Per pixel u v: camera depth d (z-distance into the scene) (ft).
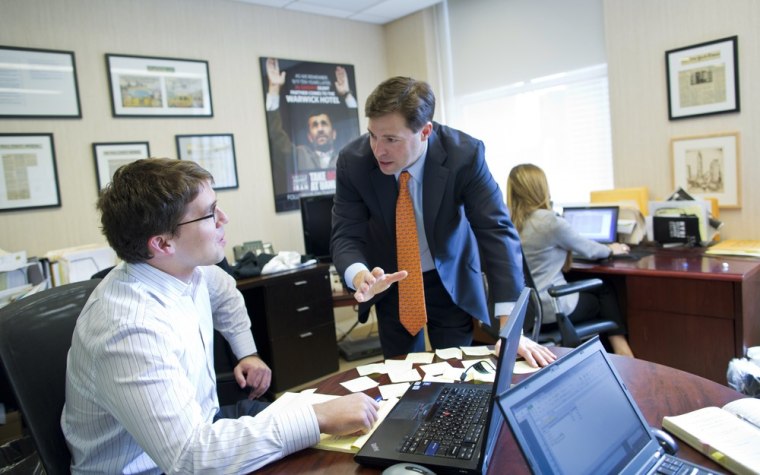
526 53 12.39
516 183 8.11
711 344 7.20
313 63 13.15
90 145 9.93
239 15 11.88
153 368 2.90
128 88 10.32
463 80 13.71
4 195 9.07
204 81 11.34
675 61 9.52
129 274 3.37
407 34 14.06
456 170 4.82
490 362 4.24
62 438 3.38
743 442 2.71
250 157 12.16
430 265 5.33
